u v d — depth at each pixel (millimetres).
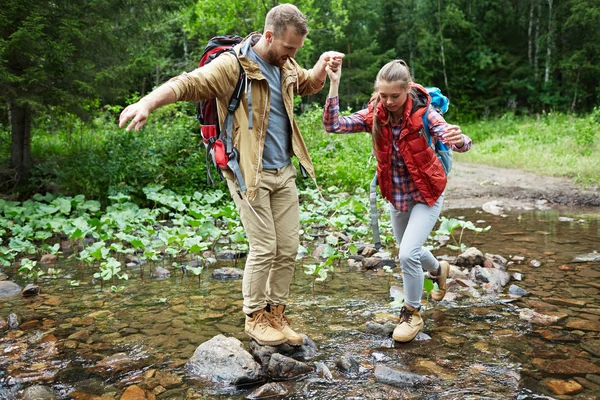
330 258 3684
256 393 2238
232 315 3281
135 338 2916
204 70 2328
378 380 2367
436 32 27312
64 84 7473
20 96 6969
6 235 5914
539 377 2344
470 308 3336
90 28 7258
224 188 7863
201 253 5066
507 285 3803
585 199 7844
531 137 15703
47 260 4832
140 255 4980
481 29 27516
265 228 2588
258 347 2656
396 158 2812
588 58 24562
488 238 5430
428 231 2842
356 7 25938
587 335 2826
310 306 3443
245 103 2439
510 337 2830
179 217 5859
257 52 2516
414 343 2789
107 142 8234
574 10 23219
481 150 14516
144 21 8578
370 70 25766
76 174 7500
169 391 2299
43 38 6973
